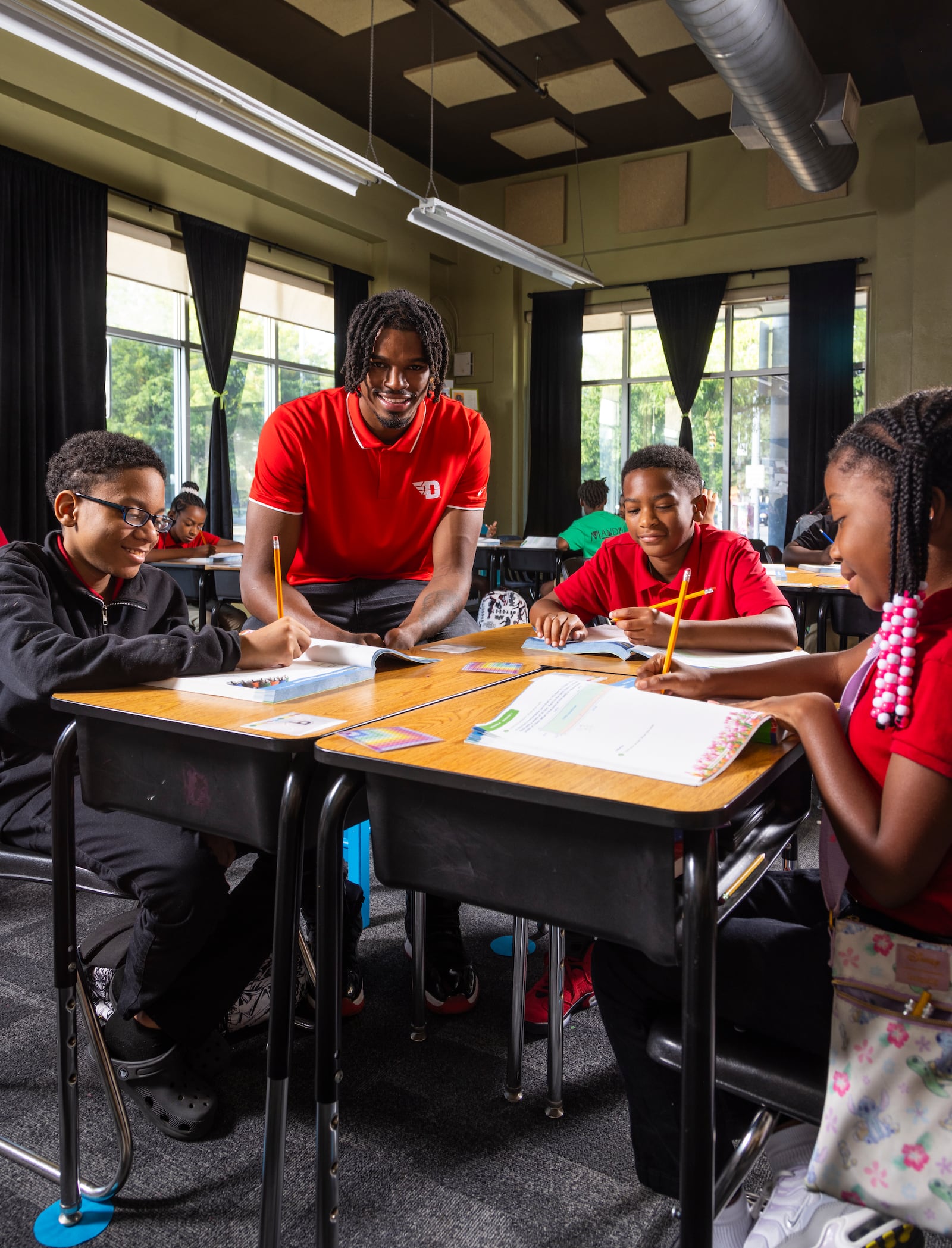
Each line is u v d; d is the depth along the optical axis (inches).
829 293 293.0
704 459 325.1
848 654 43.9
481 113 285.7
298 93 270.8
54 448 220.2
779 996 33.0
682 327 316.5
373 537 74.1
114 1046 52.1
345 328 311.4
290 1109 54.6
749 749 33.9
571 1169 49.4
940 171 271.0
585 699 37.8
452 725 38.2
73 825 44.3
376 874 35.5
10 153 206.7
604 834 29.7
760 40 176.7
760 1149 33.5
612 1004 37.9
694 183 311.4
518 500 357.4
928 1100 27.3
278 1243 40.1
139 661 44.0
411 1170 49.3
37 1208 46.4
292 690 43.6
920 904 30.4
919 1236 31.0
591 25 232.2
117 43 136.9
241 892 55.8
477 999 68.0
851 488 32.4
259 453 71.2
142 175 241.1
